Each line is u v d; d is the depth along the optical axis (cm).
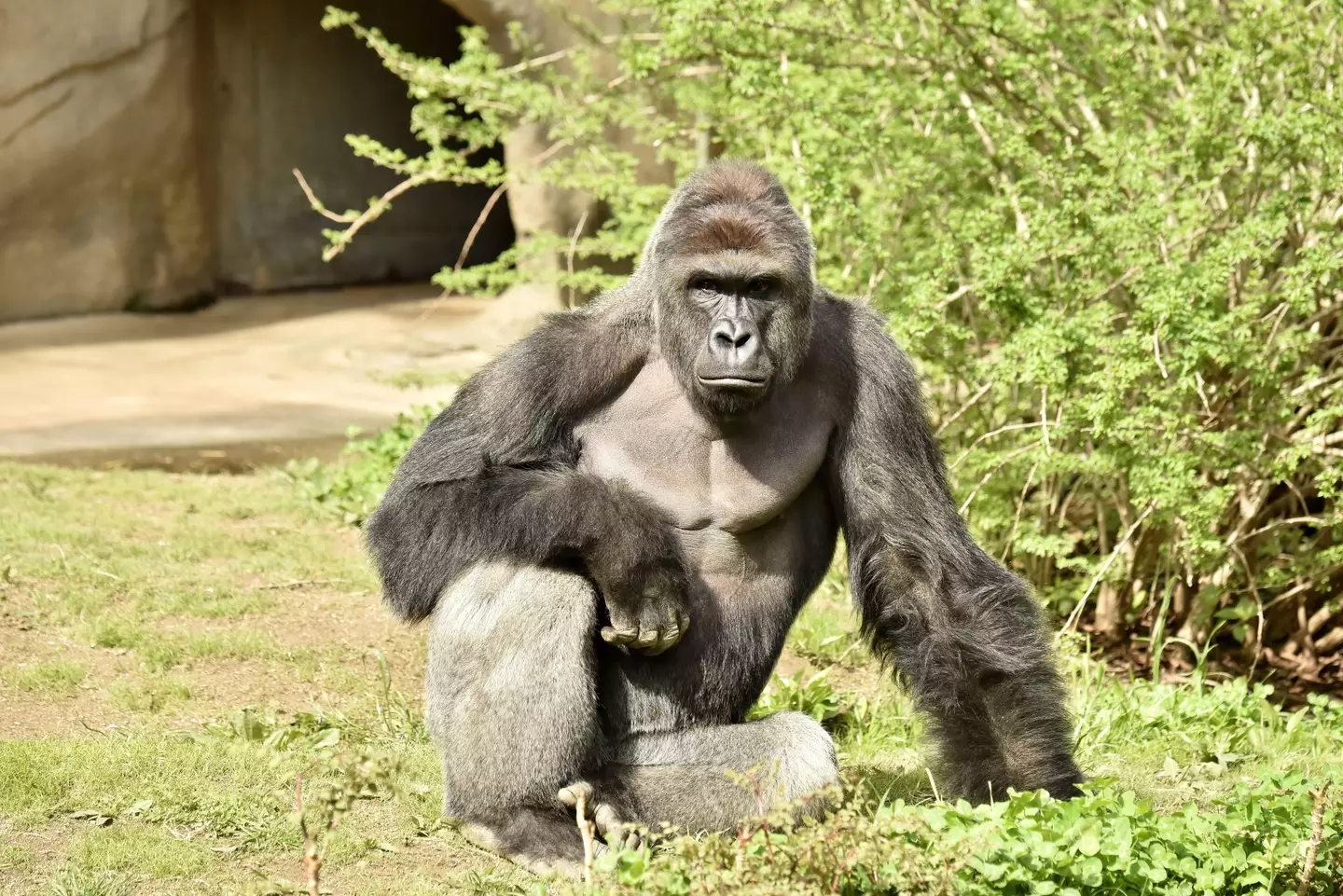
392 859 809
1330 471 1282
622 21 1806
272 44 3672
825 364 855
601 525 778
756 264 798
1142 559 1450
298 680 1152
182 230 3400
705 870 652
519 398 831
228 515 1672
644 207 1816
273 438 2162
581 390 843
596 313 865
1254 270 1396
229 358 2848
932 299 1351
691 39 1469
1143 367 1226
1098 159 1477
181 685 1106
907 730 1109
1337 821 762
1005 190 1396
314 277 3778
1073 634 1341
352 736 1021
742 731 824
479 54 1758
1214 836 736
